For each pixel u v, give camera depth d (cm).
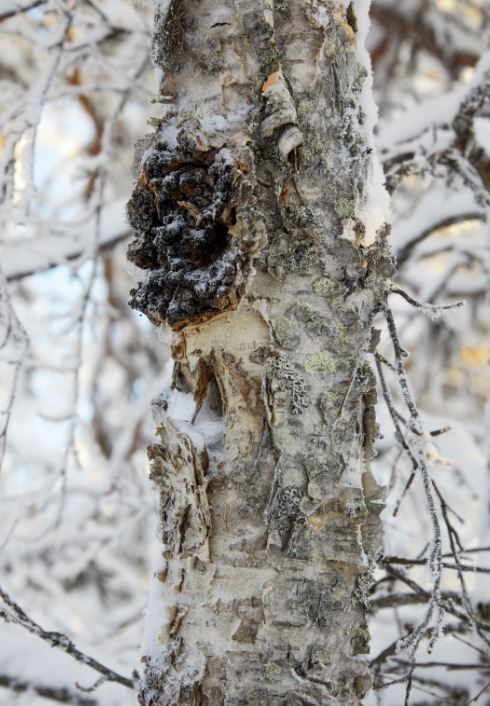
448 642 272
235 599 200
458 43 495
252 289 201
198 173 197
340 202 204
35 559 413
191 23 203
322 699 199
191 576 202
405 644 211
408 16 487
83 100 466
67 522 375
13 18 323
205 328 202
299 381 202
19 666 251
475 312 475
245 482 201
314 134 203
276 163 200
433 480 229
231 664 199
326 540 201
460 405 519
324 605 201
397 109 498
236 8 202
